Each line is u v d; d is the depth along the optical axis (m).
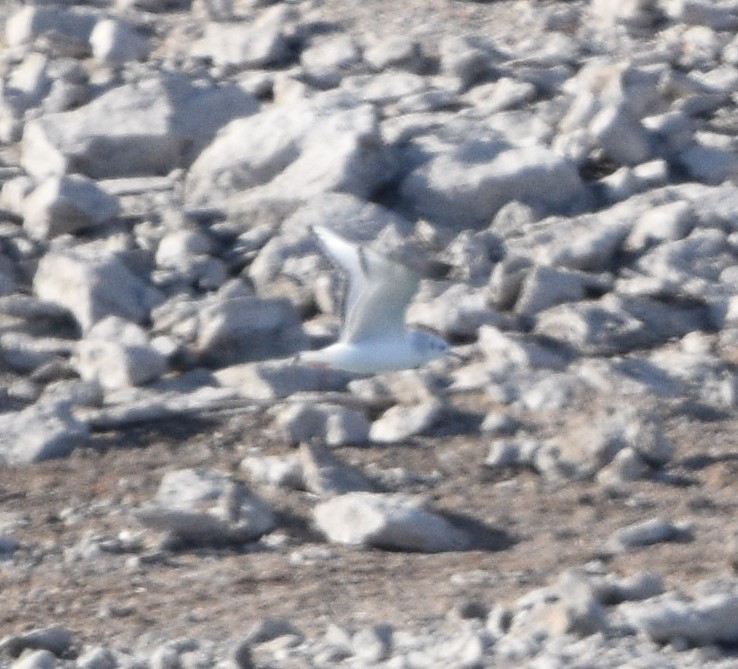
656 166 22.77
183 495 15.52
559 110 24.39
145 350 18.34
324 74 26.00
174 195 23.02
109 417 17.28
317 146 22.69
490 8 28.72
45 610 13.70
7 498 15.94
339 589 13.84
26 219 22.22
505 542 14.88
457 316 19.20
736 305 19.45
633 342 18.98
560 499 15.63
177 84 24.61
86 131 23.94
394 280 13.23
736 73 25.69
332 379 18.12
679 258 20.50
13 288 20.70
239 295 20.11
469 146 22.88
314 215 21.38
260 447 16.89
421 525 14.73
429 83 25.64
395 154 23.03
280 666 12.03
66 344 19.16
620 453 16.06
